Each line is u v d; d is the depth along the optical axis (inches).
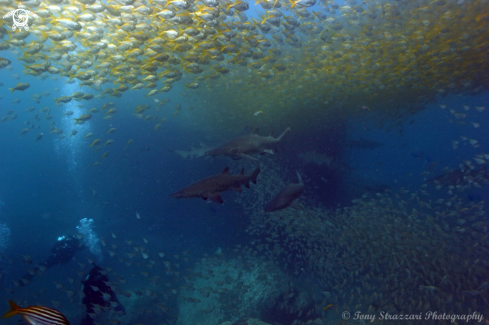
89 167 908.0
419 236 331.6
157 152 832.3
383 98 546.9
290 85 480.4
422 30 344.2
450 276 274.5
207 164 757.3
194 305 398.0
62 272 548.4
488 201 472.7
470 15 319.6
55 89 487.8
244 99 567.8
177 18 253.8
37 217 1010.7
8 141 1288.1
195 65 320.8
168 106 752.3
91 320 284.2
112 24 268.8
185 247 653.9
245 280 419.5
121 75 338.3
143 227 802.8
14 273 546.0
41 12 240.8
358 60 393.1
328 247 384.8
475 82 498.3
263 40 317.1
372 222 372.2
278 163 610.9
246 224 628.4
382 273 313.0
